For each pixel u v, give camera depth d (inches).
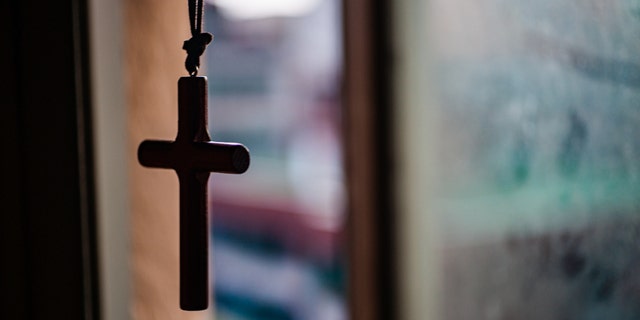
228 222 46.2
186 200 9.5
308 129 49.8
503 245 15.0
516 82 14.8
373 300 14.6
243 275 41.7
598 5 14.2
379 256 14.6
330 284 38.5
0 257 11.2
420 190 14.6
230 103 57.2
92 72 11.1
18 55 11.2
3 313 11.2
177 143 9.5
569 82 14.5
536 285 14.9
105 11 11.3
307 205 42.1
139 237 11.8
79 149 11.1
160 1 11.9
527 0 14.6
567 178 14.7
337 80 15.0
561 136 14.7
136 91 11.7
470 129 14.8
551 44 14.6
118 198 11.4
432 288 14.8
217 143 9.4
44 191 11.2
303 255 40.5
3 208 11.1
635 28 13.9
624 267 14.3
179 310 12.3
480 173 14.9
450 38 14.6
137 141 11.7
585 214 14.6
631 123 14.1
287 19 53.4
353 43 14.6
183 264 9.6
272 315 38.8
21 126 11.2
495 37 14.8
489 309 15.1
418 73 14.6
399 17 14.5
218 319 38.5
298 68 52.9
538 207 14.9
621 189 14.2
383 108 14.5
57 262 11.2
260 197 44.8
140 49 11.7
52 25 11.0
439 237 14.8
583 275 14.7
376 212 14.6
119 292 11.5
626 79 14.0
